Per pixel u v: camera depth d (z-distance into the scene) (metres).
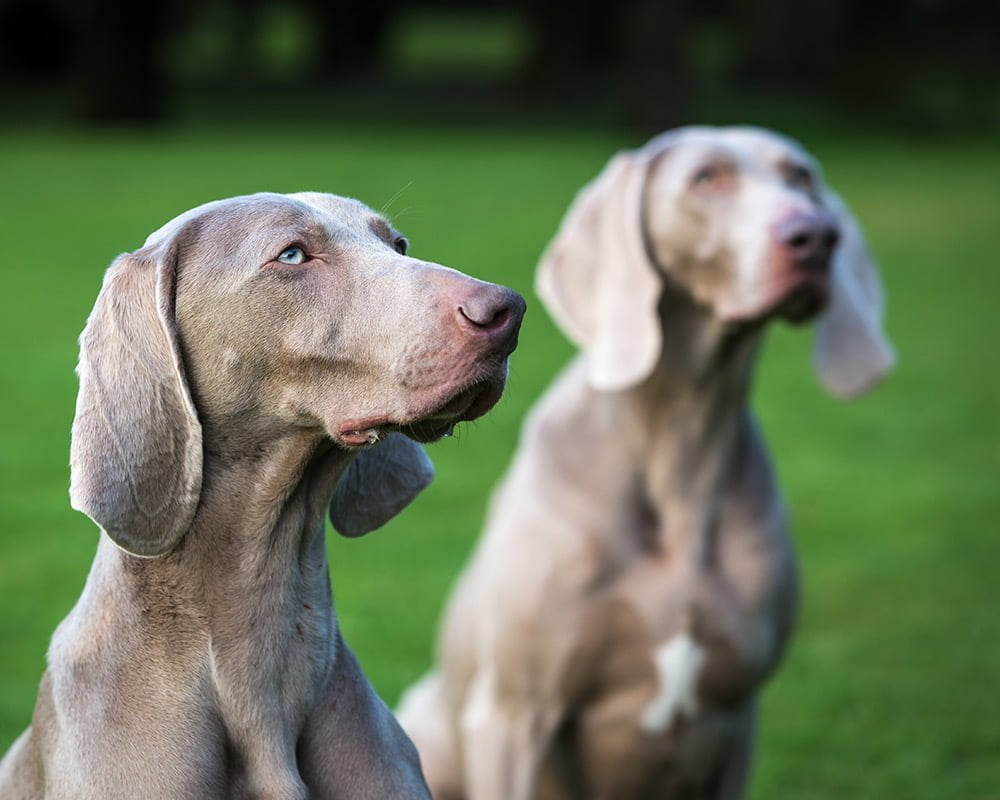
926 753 6.68
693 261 5.51
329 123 32.28
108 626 3.59
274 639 3.65
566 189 23.41
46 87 39.53
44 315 14.67
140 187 22.38
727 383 5.44
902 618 8.20
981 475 10.83
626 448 5.39
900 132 31.84
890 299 16.89
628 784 5.64
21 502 9.55
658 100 30.72
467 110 35.47
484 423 11.84
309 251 3.61
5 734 6.34
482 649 5.50
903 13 38.81
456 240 18.66
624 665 5.37
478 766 5.43
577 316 5.68
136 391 3.47
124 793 3.48
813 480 10.69
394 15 51.66
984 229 21.03
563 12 36.75
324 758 3.72
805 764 6.61
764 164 5.61
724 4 47.00
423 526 9.47
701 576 5.34
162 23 34.94
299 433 3.63
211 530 3.61
